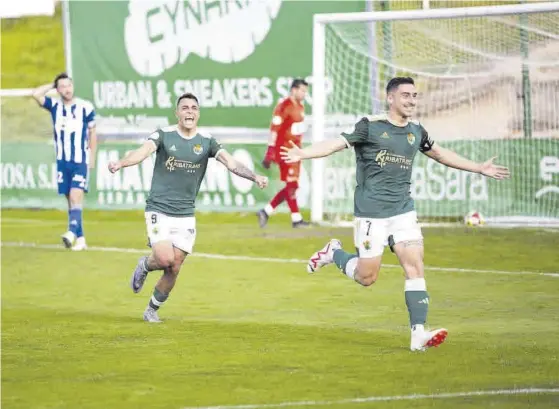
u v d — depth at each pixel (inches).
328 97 1258.6
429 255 916.6
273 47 1290.6
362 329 591.8
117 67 1382.9
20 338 573.0
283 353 519.8
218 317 639.8
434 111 1207.6
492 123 1177.4
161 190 589.3
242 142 1312.7
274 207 1151.0
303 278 798.5
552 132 1147.3
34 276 838.5
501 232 1069.8
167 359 508.1
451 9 1084.5
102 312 666.2
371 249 527.2
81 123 976.9
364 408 408.8
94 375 474.9
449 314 643.5
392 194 525.3
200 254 943.0
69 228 995.9
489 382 452.4
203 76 1332.4
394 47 1229.1
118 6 1378.0
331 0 1258.6
